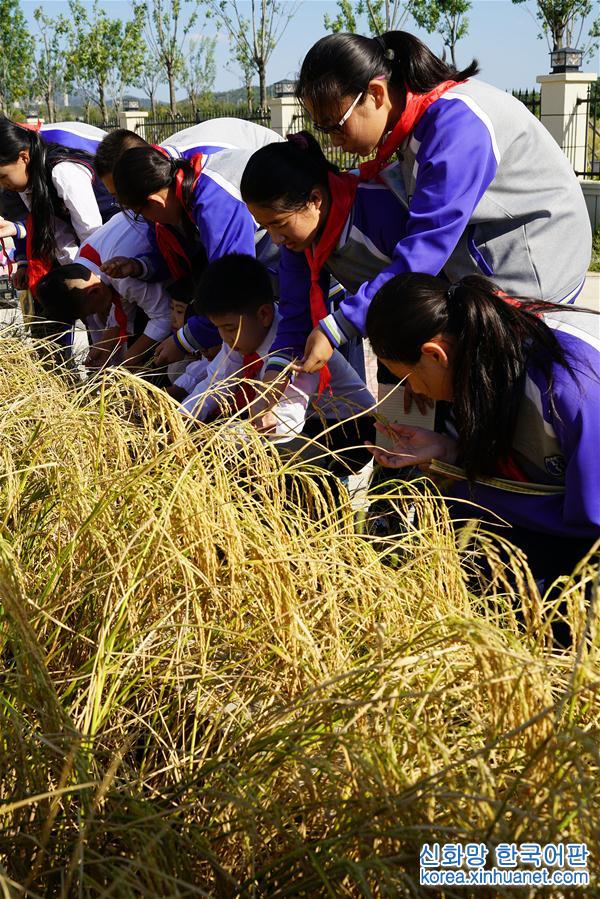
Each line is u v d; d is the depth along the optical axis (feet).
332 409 9.61
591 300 25.55
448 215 7.75
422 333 6.51
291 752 4.37
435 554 5.93
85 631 5.67
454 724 4.86
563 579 5.17
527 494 7.07
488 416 6.60
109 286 12.51
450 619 4.60
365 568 5.80
